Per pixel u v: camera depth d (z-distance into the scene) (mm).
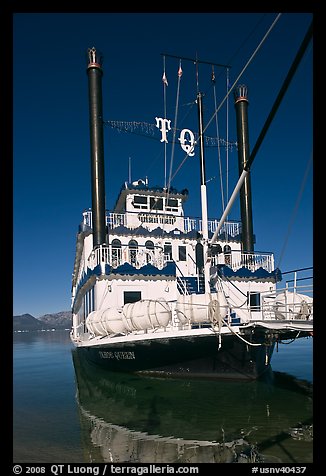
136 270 18625
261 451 8297
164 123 21688
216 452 8375
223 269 20000
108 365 17969
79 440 9570
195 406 11953
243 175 8281
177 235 23672
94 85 23266
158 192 26469
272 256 22141
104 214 21859
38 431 10438
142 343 14922
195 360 14820
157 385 14875
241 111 26594
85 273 21203
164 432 9828
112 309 16344
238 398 12758
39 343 64750
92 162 22281
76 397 15133
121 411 11992
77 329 33312
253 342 13961
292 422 10180
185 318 14195
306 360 25609
